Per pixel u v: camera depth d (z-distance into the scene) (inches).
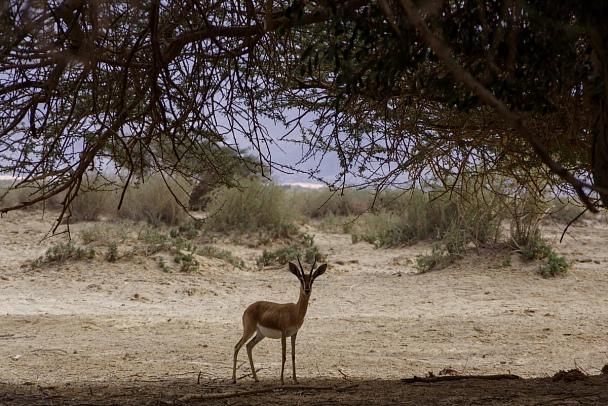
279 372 661.3
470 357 737.0
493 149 562.6
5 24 291.1
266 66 524.7
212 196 1740.9
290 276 1336.1
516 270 1256.8
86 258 1307.8
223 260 1407.5
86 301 1075.3
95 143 426.6
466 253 1360.7
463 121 507.8
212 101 432.5
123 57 443.2
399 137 502.9
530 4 291.9
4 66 383.6
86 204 1689.2
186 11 405.7
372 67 357.7
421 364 701.3
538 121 475.2
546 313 983.0
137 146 663.1
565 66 332.5
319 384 570.6
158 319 968.3
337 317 983.0
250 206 1712.6
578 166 535.8
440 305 1067.3
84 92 509.4
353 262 1469.0
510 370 665.6
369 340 829.2
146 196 1722.4
